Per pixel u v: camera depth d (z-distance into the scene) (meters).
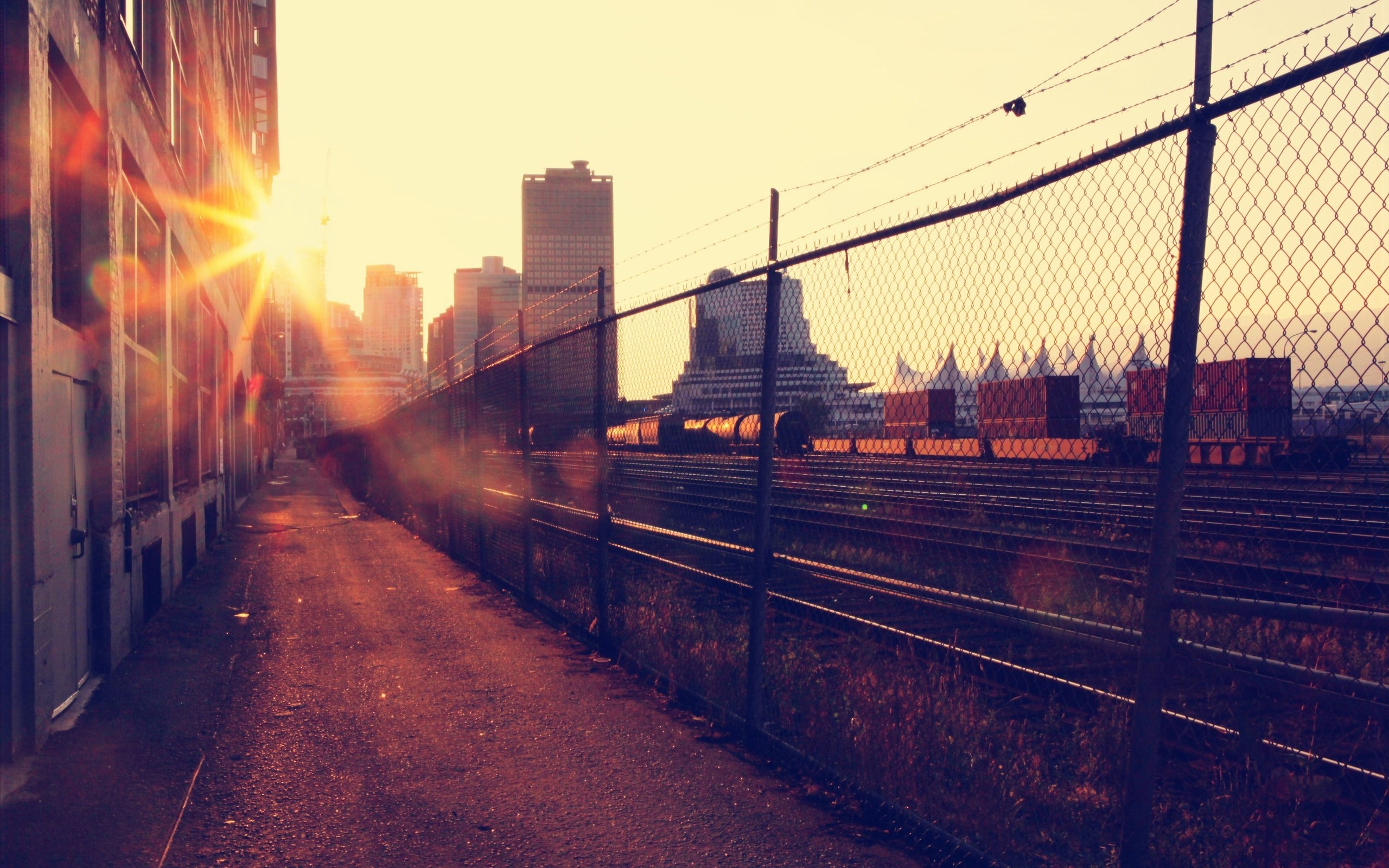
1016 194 3.93
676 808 4.77
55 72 6.72
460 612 10.49
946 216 4.29
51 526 6.07
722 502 13.77
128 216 9.55
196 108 15.90
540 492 10.62
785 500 14.15
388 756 5.61
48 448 5.89
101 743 5.86
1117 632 3.55
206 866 4.14
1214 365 3.34
